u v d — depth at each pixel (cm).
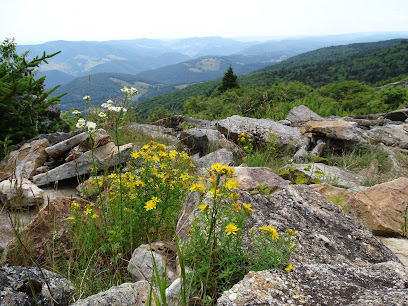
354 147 711
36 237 285
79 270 252
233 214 219
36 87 652
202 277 195
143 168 309
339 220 288
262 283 170
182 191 317
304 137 775
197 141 719
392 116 1097
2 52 664
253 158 639
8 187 380
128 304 183
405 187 379
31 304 176
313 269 192
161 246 271
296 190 326
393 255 256
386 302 150
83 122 311
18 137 601
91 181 394
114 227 269
